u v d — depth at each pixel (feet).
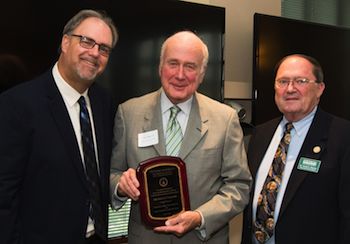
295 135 6.12
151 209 5.12
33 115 4.77
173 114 5.63
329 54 11.39
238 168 5.46
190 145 5.41
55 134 4.87
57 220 4.83
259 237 5.94
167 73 5.41
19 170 4.67
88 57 5.06
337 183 5.51
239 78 10.92
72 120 5.24
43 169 4.79
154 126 5.57
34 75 6.81
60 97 5.07
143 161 5.30
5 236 4.52
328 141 5.70
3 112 4.68
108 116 5.88
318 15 13.89
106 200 5.53
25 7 6.70
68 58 5.08
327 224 5.52
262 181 6.20
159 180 5.17
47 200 4.81
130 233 5.67
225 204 5.25
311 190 5.56
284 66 6.15
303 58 6.13
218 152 5.45
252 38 10.97
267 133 6.62
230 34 10.73
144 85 8.07
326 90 11.36
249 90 11.10
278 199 5.85
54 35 6.97
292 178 5.72
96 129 5.52
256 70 9.98
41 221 4.81
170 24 8.36
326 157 5.61
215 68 9.06
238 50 10.88
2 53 6.53
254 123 9.92
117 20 7.69
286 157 6.03
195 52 5.34
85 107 5.42
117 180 5.54
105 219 5.47
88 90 5.67
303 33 10.83
